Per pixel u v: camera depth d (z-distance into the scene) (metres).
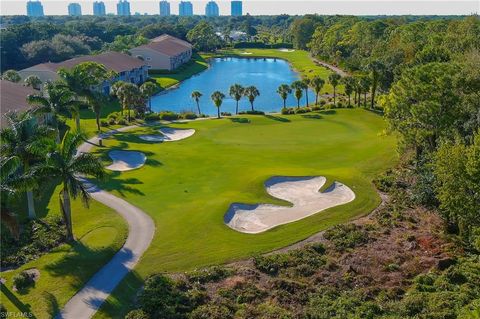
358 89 103.69
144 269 39.81
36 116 69.69
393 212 50.38
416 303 33.00
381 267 39.34
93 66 105.69
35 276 38.28
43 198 54.34
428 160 58.28
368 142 76.88
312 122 91.75
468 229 42.69
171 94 134.50
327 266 39.69
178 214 50.09
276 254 42.19
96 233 45.69
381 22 189.25
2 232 45.03
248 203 52.88
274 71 177.38
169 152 71.44
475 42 98.50
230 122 92.12
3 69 146.50
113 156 69.50
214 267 39.72
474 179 40.28
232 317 32.94
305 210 52.22
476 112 56.50
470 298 33.41
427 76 58.69
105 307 34.50
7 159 36.88
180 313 33.38
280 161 67.19
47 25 195.75
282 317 32.28
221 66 192.62
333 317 31.94
